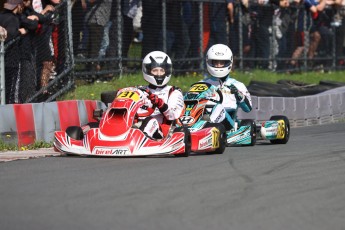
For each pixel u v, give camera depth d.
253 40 61.03
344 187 24.64
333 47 71.06
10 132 35.59
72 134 32.41
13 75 39.97
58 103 38.44
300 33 66.56
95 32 48.03
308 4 66.75
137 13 50.78
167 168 27.83
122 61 50.62
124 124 31.38
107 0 48.53
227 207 20.89
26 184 23.86
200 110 35.56
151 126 32.38
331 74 70.31
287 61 65.50
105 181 24.53
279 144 40.25
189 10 54.91
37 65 42.09
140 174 26.19
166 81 34.16
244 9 59.44
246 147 38.31
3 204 20.59
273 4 62.56
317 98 56.66
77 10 46.84
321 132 47.62
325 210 21.09
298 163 30.23
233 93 39.47
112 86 48.84
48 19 42.56
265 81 60.38
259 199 22.22
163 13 52.91
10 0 39.88
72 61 45.41
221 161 30.38
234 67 59.59
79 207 20.30
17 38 39.88
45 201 21.03
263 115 51.44
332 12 70.25
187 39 55.03
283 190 23.83
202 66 56.72
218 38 57.56
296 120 54.38
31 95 41.25
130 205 20.67
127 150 30.78
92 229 17.73
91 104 41.19
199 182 24.75
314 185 24.91
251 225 18.83
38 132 37.12
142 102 32.47
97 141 31.06
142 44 51.88
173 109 33.72
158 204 20.92
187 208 20.56
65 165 28.52
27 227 17.84
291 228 18.77
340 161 31.03
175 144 31.28
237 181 25.20
